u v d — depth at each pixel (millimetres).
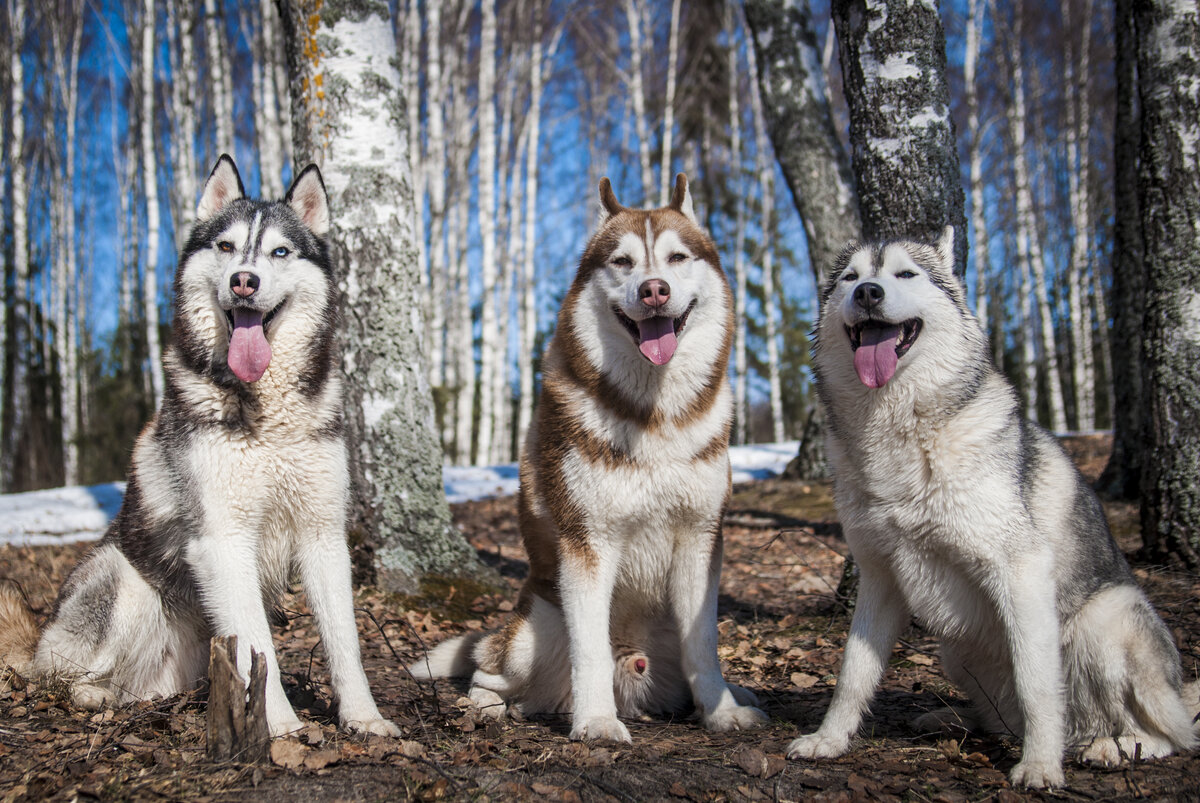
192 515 3201
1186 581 5000
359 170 5840
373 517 5727
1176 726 2885
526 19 20484
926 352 2941
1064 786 2629
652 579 3662
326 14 5855
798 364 27078
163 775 2615
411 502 5859
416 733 3215
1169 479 5273
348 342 5812
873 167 4938
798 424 27984
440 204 16734
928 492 2914
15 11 19375
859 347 2986
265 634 3168
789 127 9836
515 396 27234
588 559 3443
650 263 3438
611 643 3801
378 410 5797
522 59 21172
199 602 3545
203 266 3383
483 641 3998
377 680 4176
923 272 3070
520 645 3719
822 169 9750
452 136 20547
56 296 23969
